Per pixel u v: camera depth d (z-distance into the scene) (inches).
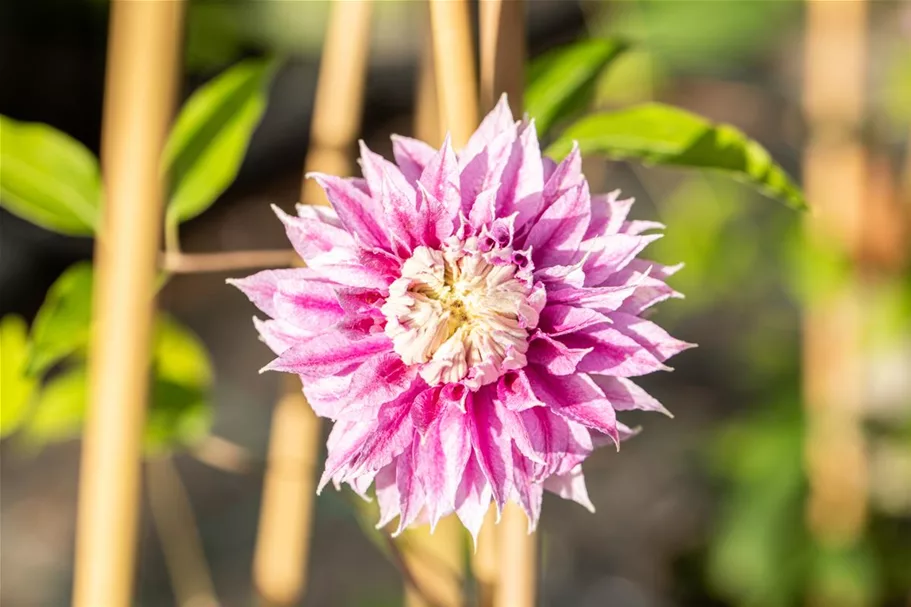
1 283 64.9
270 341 27.9
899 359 48.6
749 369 62.4
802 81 81.8
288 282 27.6
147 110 29.5
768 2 61.8
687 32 60.8
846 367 48.3
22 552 55.0
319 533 57.1
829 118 45.9
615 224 28.1
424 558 31.6
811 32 46.2
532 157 27.8
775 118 80.4
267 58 31.4
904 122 60.3
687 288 60.4
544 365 27.7
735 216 60.9
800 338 58.6
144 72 29.5
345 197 27.7
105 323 29.9
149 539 54.9
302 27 63.1
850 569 49.1
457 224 27.7
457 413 27.7
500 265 27.5
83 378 33.4
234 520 57.8
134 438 30.0
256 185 78.0
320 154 32.2
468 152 27.8
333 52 32.0
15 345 32.6
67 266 68.1
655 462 62.9
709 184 60.6
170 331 32.9
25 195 31.1
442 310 27.6
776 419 54.2
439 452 27.6
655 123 30.4
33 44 69.6
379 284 27.7
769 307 62.7
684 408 65.3
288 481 32.9
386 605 52.5
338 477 27.5
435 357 27.6
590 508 28.0
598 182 55.5
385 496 28.1
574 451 27.7
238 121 31.2
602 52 31.3
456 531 32.9
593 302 27.5
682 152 30.3
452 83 28.3
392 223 27.5
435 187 27.4
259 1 60.4
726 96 81.7
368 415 27.6
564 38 81.0
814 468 49.9
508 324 27.6
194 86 60.4
